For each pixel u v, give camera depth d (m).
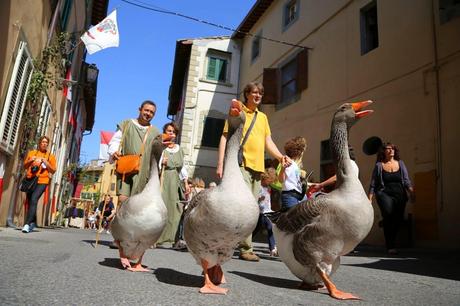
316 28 16.19
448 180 9.42
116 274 3.63
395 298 3.40
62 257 4.54
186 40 24.28
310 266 3.32
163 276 3.77
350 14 14.06
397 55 11.57
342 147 3.43
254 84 5.47
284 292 3.32
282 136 17.77
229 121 3.35
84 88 23.03
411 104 10.82
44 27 10.33
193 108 23.45
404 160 10.76
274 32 20.11
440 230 9.39
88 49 12.31
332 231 3.18
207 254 3.16
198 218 3.10
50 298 2.46
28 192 8.57
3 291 2.55
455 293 3.87
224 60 24.58
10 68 7.92
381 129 11.73
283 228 3.53
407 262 6.56
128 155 6.23
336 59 14.57
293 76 17.98
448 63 9.92
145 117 6.55
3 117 7.74
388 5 12.16
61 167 17.98
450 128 9.59
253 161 5.42
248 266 5.39
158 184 4.16
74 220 35.03
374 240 11.16
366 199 3.26
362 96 12.84
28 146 10.02
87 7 17.30
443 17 10.18
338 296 3.15
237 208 3.01
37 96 9.93
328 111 14.66
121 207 4.03
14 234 7.46
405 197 8.15
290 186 6.14
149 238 3.98
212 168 23.06
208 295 2.94
